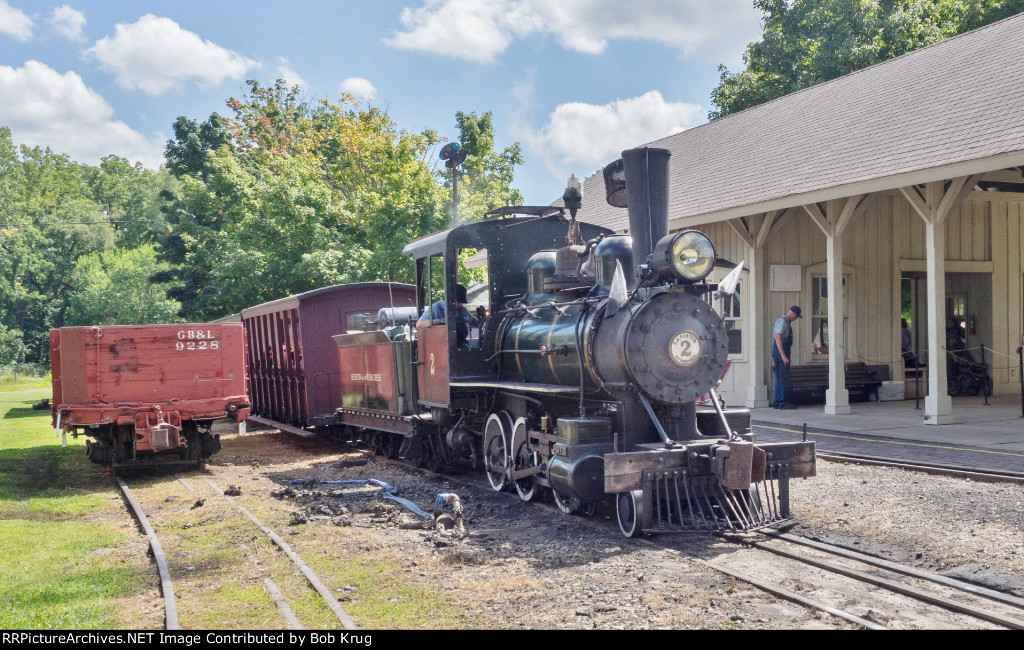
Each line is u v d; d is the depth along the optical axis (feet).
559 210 32.81
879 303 53.72
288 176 80.74
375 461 39.40
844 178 41.01
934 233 39.19
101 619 16.53
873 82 52.75
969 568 18.03
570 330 25.26
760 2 91.66
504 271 31.99
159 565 20.25
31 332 191.21
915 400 53.11
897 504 24.32
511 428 29.19
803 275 52.75
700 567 18.85
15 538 24.54
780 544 20.79
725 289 23.82
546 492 27.81
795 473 23.03
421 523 24.50
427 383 33.65
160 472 38.27
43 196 272.51
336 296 46.80
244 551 21.84
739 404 53.11
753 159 53.57
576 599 16.87
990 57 43.52
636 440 23.36
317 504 28.14
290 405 48.80
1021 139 32.58
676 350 22.62
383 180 90.89
